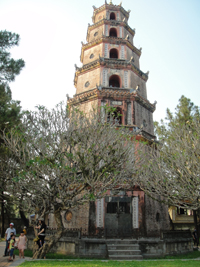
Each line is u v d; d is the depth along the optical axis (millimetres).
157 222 25938
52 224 26453
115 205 25812
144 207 25125
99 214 24547
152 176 23188
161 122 27719
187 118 33719
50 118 19188
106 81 32031
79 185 18562
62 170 17281
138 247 21453
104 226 24234
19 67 20375
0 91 20125
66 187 17797
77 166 18062
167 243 22469
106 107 20781
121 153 18406
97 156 17781
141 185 23484
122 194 25266
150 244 22031
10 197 20906
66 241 21703
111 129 19438
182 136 23469
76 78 36062
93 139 18391
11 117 20406
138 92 33312
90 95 30516
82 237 23281
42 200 18625
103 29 37344
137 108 30766
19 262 15062
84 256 20875
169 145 23547
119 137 19969
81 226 24344
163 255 21672
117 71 32906
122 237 23094
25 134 18578
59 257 20156
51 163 16750
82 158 17188
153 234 24844
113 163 18062
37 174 17172
